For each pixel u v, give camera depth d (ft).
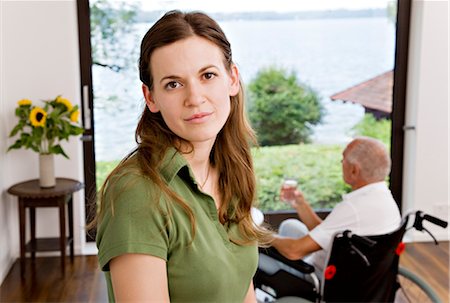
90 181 12.26
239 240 3.34
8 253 11.12
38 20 11.07
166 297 2.76
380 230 7.20
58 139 10.69
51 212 11.82
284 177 13.05
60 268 11.21
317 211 13.10
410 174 12.71
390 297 7.52
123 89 12.14
